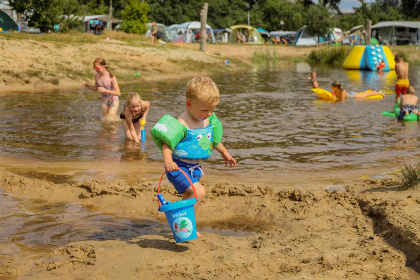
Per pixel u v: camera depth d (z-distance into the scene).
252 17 79.31
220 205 5.32
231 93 17.12
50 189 5.76
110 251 3.91
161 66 24.97
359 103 14.74
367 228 4.43
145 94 16.14
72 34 28.94
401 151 8.16
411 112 11.59
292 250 3.97
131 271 3.58
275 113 12.47
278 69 31.70
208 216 5.10
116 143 8.77
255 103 14.45
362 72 30.84
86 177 6.40
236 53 40.22
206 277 3.48
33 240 4.28
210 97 4.02
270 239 4.29
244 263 3.71
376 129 10.30
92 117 11.52
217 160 7.59
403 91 14.11
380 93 16.41
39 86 17.48
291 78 24.48
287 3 79.00
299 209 5.07
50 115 11.64
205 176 6.57
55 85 17.98
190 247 4.05
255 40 58.44
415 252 3.75
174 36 54.56
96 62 10.92
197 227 4.79
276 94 16.94
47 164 7.15
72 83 18.62
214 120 4.45
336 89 15.43
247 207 5.27
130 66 23.42
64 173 6.60
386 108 13.64
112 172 6.69
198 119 4.28
